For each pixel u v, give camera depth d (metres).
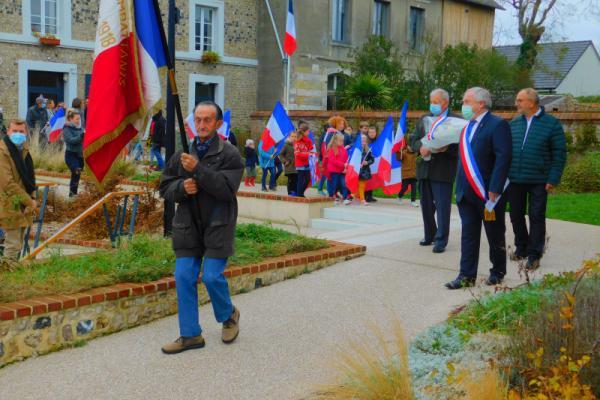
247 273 6.95
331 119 14.61
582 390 3.77
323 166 14.59
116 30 5.77
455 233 9.84
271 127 14.45
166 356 5.23
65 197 12.43
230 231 5.28
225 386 4.67
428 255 8.45
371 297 6.72
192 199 5.25
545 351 4.24
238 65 26.94
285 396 4.48
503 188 6.57
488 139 6.66
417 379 4.42
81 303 5.45
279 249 7.76
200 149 5.20
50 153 16.94
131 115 5.93
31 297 5.44
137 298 5.92
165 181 5.29
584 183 16.75
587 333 4.26
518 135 7.79
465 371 4.18
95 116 5.81
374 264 8.03
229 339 5.48
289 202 12.96
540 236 7.64
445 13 33.84
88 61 22.78
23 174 7.72
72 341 5.43
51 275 6.05
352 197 14.26
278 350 5.34
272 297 6.78
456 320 5.63
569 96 32.56
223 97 26.61
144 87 5.79
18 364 5.05
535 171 7.65
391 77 26.25
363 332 5.70
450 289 6.92
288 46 20.27
